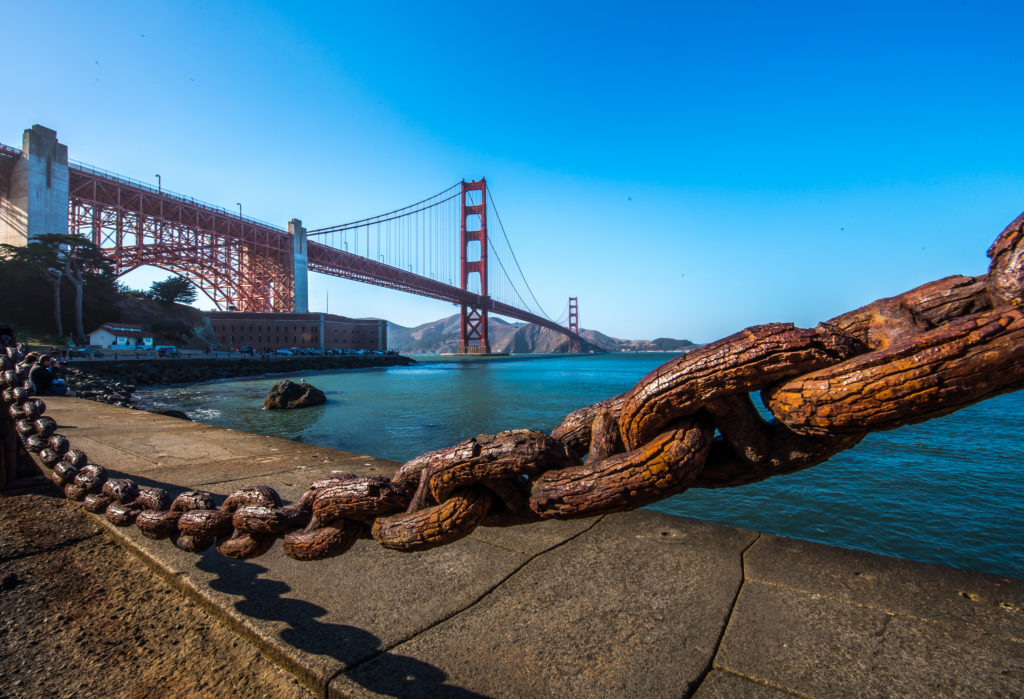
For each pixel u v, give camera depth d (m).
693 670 1.29
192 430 5.24
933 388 0.49
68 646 1.50
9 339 3.40
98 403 7.79
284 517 1.18
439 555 1.99
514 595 1.67
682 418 0.70
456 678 1.28
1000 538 5.14
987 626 1.43
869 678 1.25
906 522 5.55
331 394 24.53
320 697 1.28
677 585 1.71
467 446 0.86
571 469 0.76
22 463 2.90
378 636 1.46
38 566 1.99
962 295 0.57
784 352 0.59
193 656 1.46
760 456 0.68
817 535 5.24
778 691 1.22
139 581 1.89
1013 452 9.09
